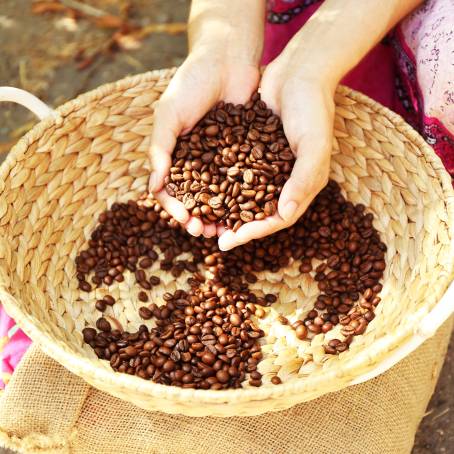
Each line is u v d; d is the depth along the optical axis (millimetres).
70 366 1018
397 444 1147
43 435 1120
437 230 1120
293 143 1132
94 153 1198
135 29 1618
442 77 1148
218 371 1101
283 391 1000
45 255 1164
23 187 1141
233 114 1162
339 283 1172
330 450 1124
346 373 1011
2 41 1604
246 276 1185
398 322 1087
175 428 1124
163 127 1152
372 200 1194
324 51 1149
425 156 1130
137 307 1172
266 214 1121
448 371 1328
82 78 1565
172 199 1146
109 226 1202
